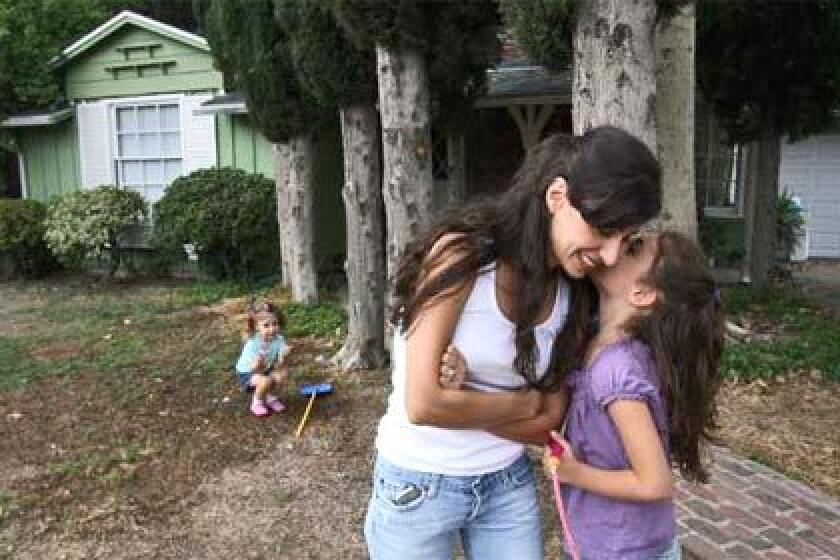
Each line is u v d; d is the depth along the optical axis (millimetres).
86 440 5234
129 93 12141
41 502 4324
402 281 1768
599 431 1812
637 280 1771
